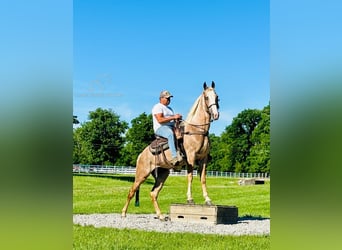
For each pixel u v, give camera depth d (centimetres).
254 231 1012
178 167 1033
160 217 1055
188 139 1024
